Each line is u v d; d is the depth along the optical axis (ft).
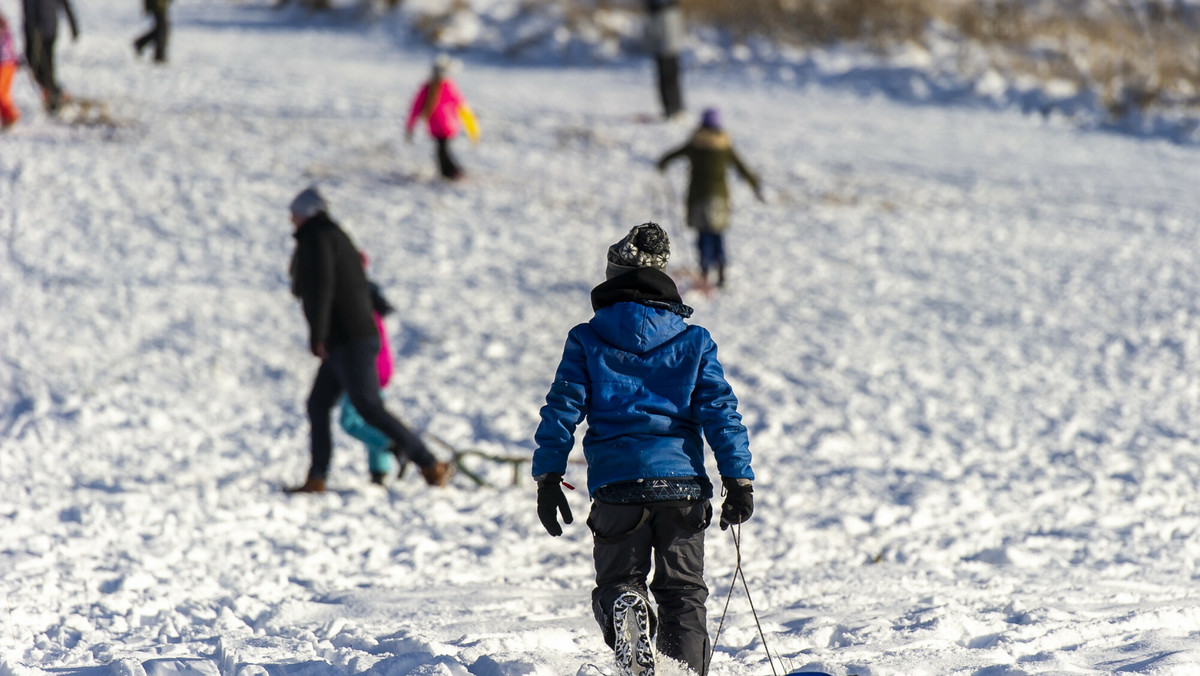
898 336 64.90
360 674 22.08
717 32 168.86
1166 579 30.71
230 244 75.46
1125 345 62.69
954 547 34.22
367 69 148.97
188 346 59.77
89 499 38.06
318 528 36.60
